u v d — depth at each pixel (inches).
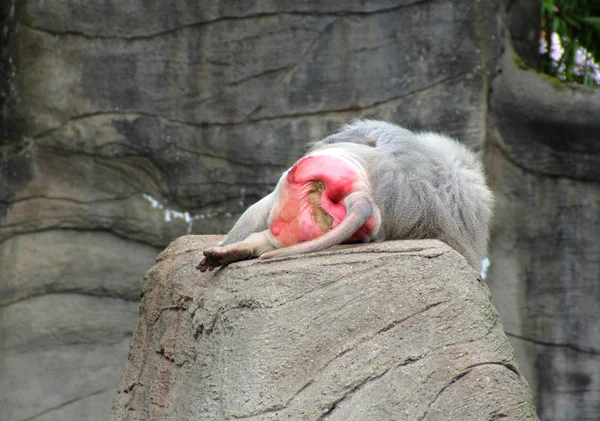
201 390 240.1
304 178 293.6
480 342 229.1
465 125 631.8
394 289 243.1
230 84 637.9
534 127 633.0
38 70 639.8
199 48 636.1
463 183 308.0
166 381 280.2
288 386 223.1
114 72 636.1
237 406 221.1
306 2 630.5
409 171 301.7
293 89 635.5
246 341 237.6
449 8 629.3
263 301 246.7
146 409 284.5
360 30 632.4
